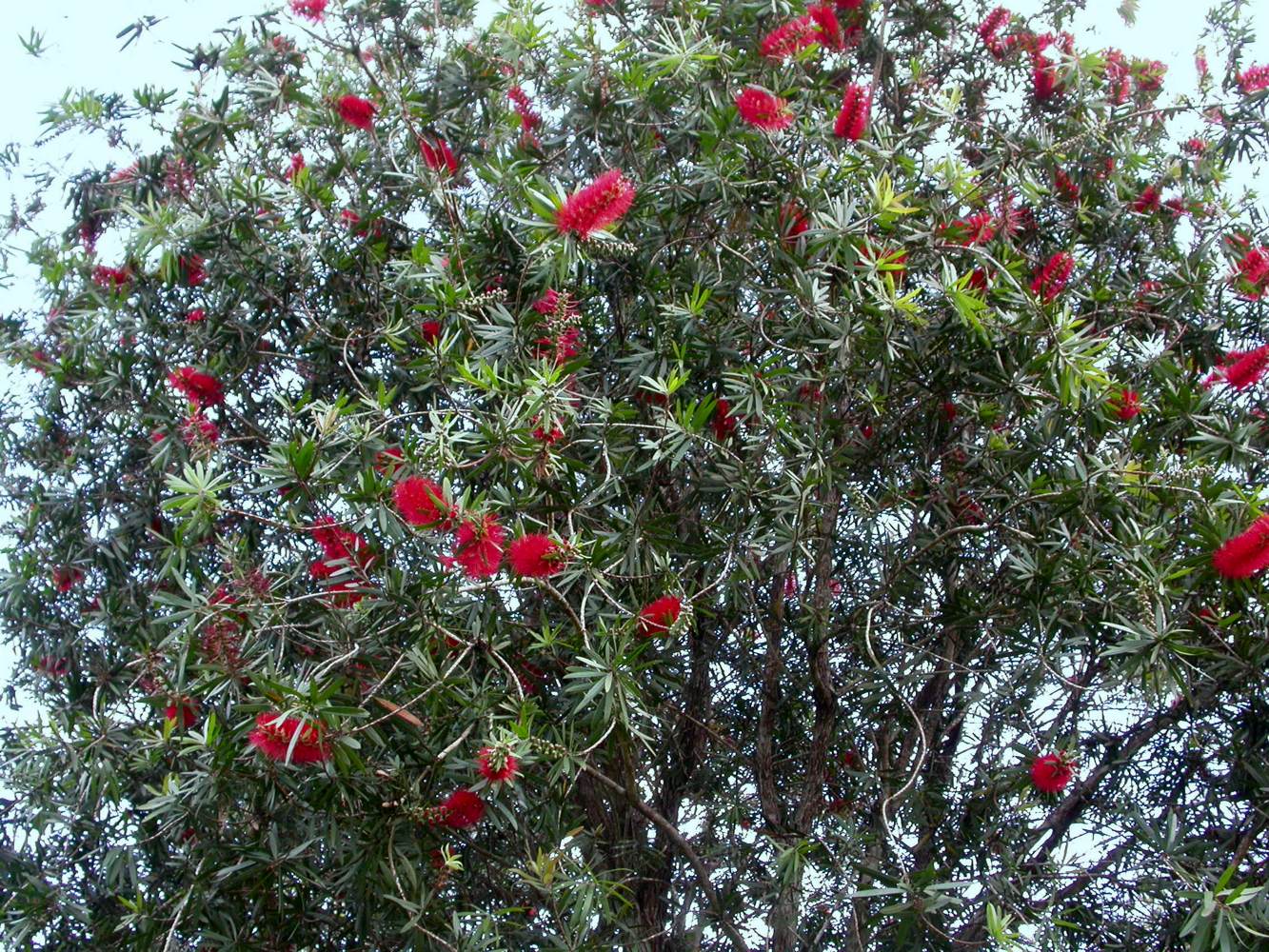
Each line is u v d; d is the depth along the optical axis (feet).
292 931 13.57
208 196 17.34
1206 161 20.38
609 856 16.47
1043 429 15.31
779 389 15.07
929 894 12.25
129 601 17.21
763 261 16.52
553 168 17.66
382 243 17.90
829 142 16.63
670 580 13.69
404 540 13.37
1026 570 14.49
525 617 15.05
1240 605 13.96
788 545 14.37
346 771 11.75
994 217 17.42
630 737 13.05
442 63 18.71
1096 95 19.95
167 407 17.17
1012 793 16.16
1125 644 12.84
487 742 12.03
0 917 14.70
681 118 16.83
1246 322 18.75
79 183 19.53
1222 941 11.40
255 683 11.19
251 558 14.82
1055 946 13.96
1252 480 16.35
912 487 17.01
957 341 15.31
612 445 14.40
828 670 16.60
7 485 18.49
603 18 18.39
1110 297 18.22
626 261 16.63
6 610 17.56
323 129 18.89
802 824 16.62
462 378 13.83
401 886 12.31
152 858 15.02
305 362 17.94
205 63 18.04
